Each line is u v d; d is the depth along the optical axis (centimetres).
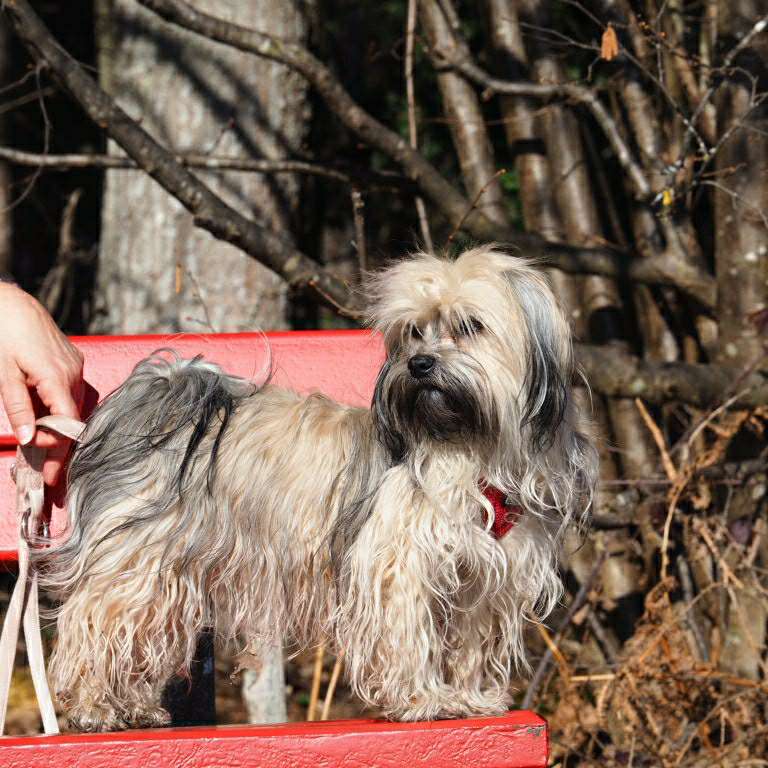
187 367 577
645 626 825
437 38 1076
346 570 512
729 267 921
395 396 527
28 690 1154
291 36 1169
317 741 441
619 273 941
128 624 520
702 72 916
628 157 890
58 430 550
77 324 1817
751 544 902
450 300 536
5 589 1366
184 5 898
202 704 628
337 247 1905
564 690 862
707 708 841
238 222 856
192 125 1157
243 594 534
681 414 1037
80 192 1653
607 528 884
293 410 554
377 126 930
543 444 534
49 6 2080
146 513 524
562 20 1327
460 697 521
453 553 511
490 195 1080
